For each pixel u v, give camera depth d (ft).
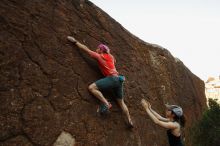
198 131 31.42
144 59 25.85
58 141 14.25
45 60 15.30
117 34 22.81
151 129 22.17
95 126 16.48
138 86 22.68
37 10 16.20
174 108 15.70
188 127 31.12
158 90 26.21
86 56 18.11
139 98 22.13
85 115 16.16
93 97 17.08
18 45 14.24
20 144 12.64
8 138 12.33
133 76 22.52
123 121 18.70
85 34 19.07
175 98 29.32
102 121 17.07
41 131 13.66
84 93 16.62
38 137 13.44
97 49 18.89
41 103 14.17
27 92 13.76
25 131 13.03
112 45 21.43
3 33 13.80
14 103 13.04
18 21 14.78
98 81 16.85
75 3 19.33
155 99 24.91
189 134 31.09
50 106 14.55
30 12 15.71
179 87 31.30
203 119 32.07
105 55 17.56
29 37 14.99
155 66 27.61
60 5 18.01
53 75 15.38
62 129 14.65
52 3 17.47
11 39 14.05
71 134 14.98
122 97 18.31
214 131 30.55
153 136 22.09
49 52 15.71
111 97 18.30
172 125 15.01
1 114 12.41
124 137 18.38
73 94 16.01
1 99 12.62
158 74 27.48
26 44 14.67
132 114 20.39
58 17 17.40
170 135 15.30
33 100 13.88
